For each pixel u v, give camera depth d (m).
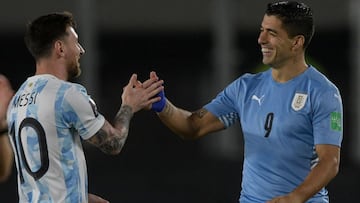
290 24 17.00
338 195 37.12
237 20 59.66
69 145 16.14
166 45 63.59
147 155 52.28
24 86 16.58
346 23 61.00
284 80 17.30
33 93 16.22
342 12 60.72
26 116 16.16
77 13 48.38
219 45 48.94
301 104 16.91
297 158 17.09
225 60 48.88
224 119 18.64
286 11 17.02
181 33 62.84
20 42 61.94
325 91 16.80
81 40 46.78
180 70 64.12
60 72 16.50
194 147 54.53
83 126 16.12
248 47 61.25
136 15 60.88
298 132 16.95
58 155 16.02
